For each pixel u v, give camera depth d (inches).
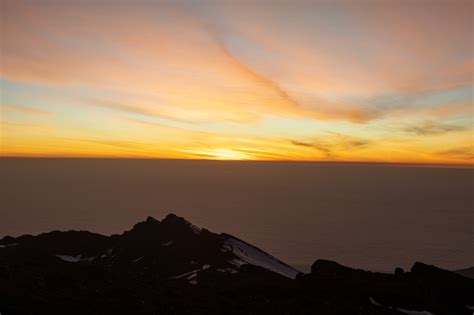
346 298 1876.2
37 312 1408.7
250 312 1609.3
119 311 1491.1
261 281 2113.7
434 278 2289.6
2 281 1660.9
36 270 1951.3
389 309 1800.0
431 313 1839.3
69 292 1635.1
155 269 2625.5
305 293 1911.9
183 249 2898.6
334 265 2564.0
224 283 2237.9
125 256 2901.1
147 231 3223.4
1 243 3388.3
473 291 2114.9
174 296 1720.0
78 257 3090.6
